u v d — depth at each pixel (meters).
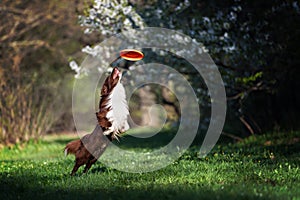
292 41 16.00
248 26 16.62
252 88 17.62
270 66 16.88
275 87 17.56
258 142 17.58
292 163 11.59
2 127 21.56
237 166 11.29
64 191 8.80
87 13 17.78
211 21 17.03
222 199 7.37
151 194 7.90
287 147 15.16
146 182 9.41
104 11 17.14
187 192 7.92
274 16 16.12
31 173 11.28
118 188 8.78
